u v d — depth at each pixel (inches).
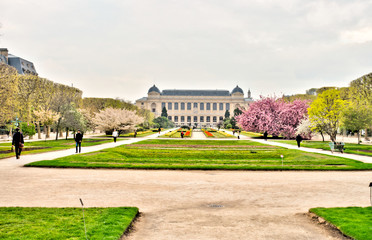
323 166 1048.2
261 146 1856.5
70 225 417.7
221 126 7637.8
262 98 3134.8
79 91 3641.7
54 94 2827.3
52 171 919.0
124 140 2561.5
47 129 2815.0
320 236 402.9
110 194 631.2
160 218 475.5
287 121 2957.7
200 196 622.2
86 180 778.8
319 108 2102.6
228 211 515.8
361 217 462.3
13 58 4960.6
